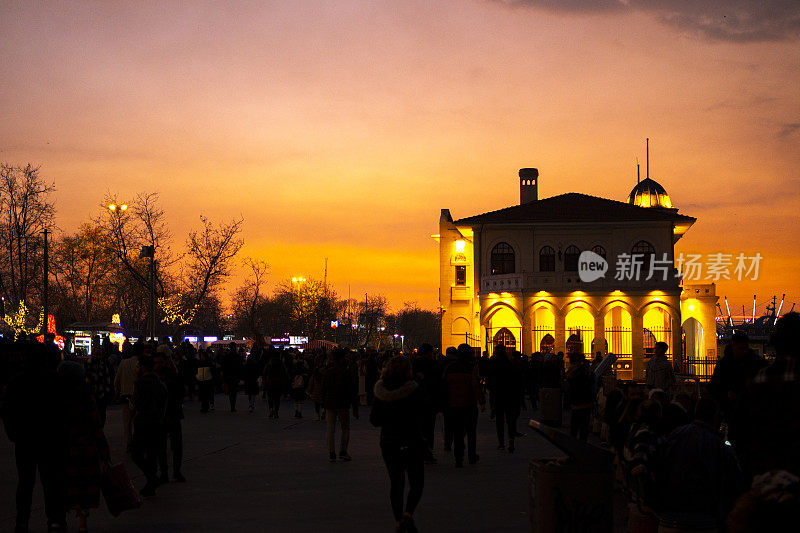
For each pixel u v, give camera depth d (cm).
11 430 941
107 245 5991
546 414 2219
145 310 8500
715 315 5756
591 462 750
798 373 555
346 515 1080
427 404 999
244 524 1020
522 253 6000
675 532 738
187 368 3456
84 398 939
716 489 778
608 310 5344
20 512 937
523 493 1261
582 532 743
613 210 6059
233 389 3086
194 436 2139
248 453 1772
